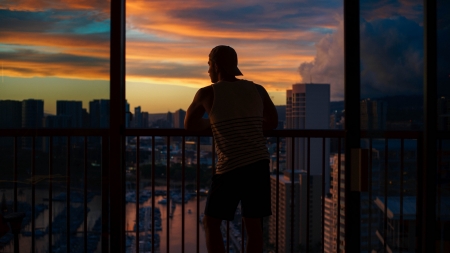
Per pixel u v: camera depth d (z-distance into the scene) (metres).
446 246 2.17
